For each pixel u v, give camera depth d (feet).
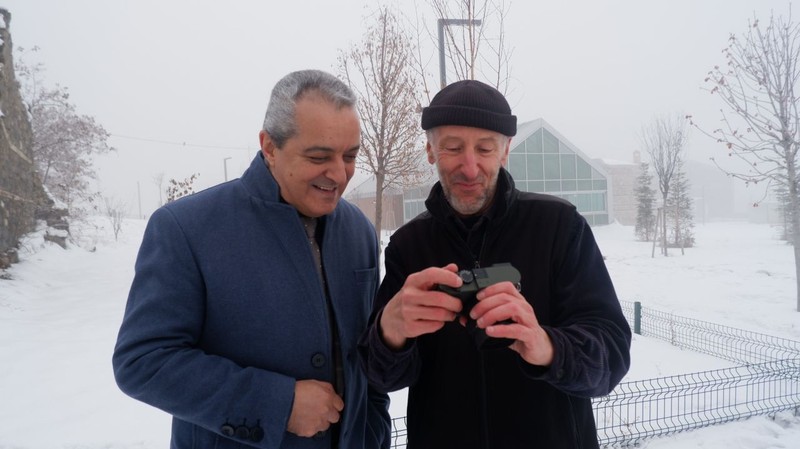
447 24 15.78
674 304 32.53
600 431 13.07
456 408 5.10
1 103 42.63
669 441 12.78
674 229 84.23
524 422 4.95
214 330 4.98
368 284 5.98
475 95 4.76
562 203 5.31
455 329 5.16
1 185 41.45
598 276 4.95
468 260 5.24
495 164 4.90
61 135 68.80
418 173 29.22
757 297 34.22
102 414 14.75
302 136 4.62
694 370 18.12
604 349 4.30
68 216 60.08
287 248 5.17
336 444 5.41
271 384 4.60
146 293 4.68
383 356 4.44
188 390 4.42
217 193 5.36
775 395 15.14
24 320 27.58
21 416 14.60
